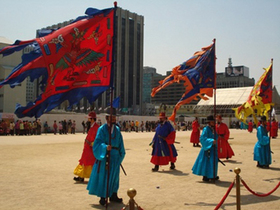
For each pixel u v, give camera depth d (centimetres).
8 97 5012
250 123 4688
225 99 7250
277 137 3497
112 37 682
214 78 1001
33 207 673
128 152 1802
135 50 11981
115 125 712
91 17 677
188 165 1296
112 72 675
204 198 758
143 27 12388
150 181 961
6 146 2066
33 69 600
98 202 716
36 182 928
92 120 914
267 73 1405
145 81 19950
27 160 1409
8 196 766
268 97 1411
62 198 749
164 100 15312
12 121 3756
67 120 4575
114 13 689
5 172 1096
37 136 3338
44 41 621
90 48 663
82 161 907
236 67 15300
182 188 866
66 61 638
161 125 1170
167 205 696
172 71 1333
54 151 1792
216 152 952
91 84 659
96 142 685
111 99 672
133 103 11806
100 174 682
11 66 5000
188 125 6172
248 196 784
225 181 966
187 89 1084
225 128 1460
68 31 645
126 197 763
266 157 1234
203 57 1060
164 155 1145
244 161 1443
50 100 621
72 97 642
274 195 796
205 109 7331
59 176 1023
